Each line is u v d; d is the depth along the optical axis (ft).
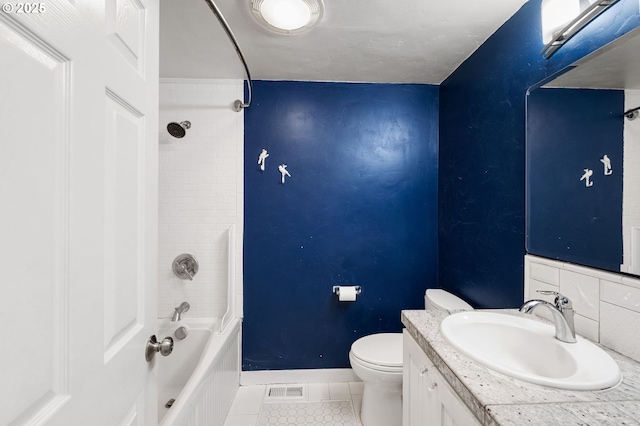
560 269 3.61
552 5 3.53
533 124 4.07
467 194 5.90
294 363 7.06
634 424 1.94
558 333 3.10
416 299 7.22
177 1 4.33
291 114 7.02
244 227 7.02
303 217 7.06
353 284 7.13
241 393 6.63
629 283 2.81
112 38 1.96
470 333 3.58
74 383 1.60
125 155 2.16
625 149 2.82
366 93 7.13
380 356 5.29
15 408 1.26
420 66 6.32
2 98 1.21
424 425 3.42
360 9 4.44
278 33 5.06
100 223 1.81
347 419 5.78
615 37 2.95
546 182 3.83
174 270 6.89
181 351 6.64
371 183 7.15
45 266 1.42
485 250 5.26
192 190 6.97
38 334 1.39
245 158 7.00
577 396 2.23
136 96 2.29
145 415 2.48
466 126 5.95
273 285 7.04
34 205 1.36
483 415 2.13
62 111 1.51
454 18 4.66
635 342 2.78
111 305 1.99
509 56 4.63
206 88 6.95
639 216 2.70
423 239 7.23
